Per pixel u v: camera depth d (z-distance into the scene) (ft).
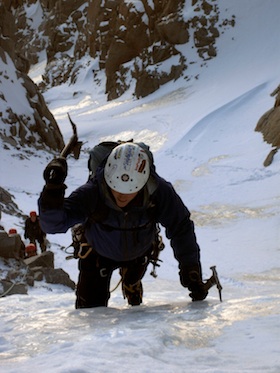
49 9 363.15
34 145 124.98
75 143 12.18
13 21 139.03
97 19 262.47
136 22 221.25
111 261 14.06
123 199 12.39
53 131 131.85
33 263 38.99
